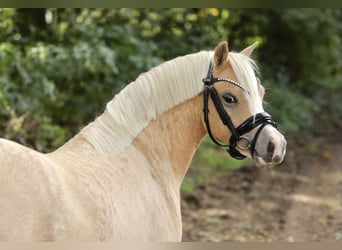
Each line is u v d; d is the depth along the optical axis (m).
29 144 8.78
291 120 18.00
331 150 16.42
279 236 8.64
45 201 3.27
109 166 3.95
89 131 4.08
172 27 13.90
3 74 8.77
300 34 20.89
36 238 3.19
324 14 20.30
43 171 3.36
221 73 4.36
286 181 12.64
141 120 4.25
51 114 10.41
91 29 10.93
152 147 4.27
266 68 19.91
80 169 3.75
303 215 9.99
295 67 21.92
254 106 4.30
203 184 11.41
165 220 4.15
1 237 3.09
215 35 14.95
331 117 20.70
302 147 16.38
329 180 12.95
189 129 4.45
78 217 3.42
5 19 9.07
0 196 3.14
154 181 4.22
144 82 4.30
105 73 10.58
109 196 3.73
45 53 9.23
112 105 4.20
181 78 4.36
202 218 9.44
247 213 9.99
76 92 10.73
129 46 11.36
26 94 9.38
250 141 4.27
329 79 23.41
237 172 12.84
